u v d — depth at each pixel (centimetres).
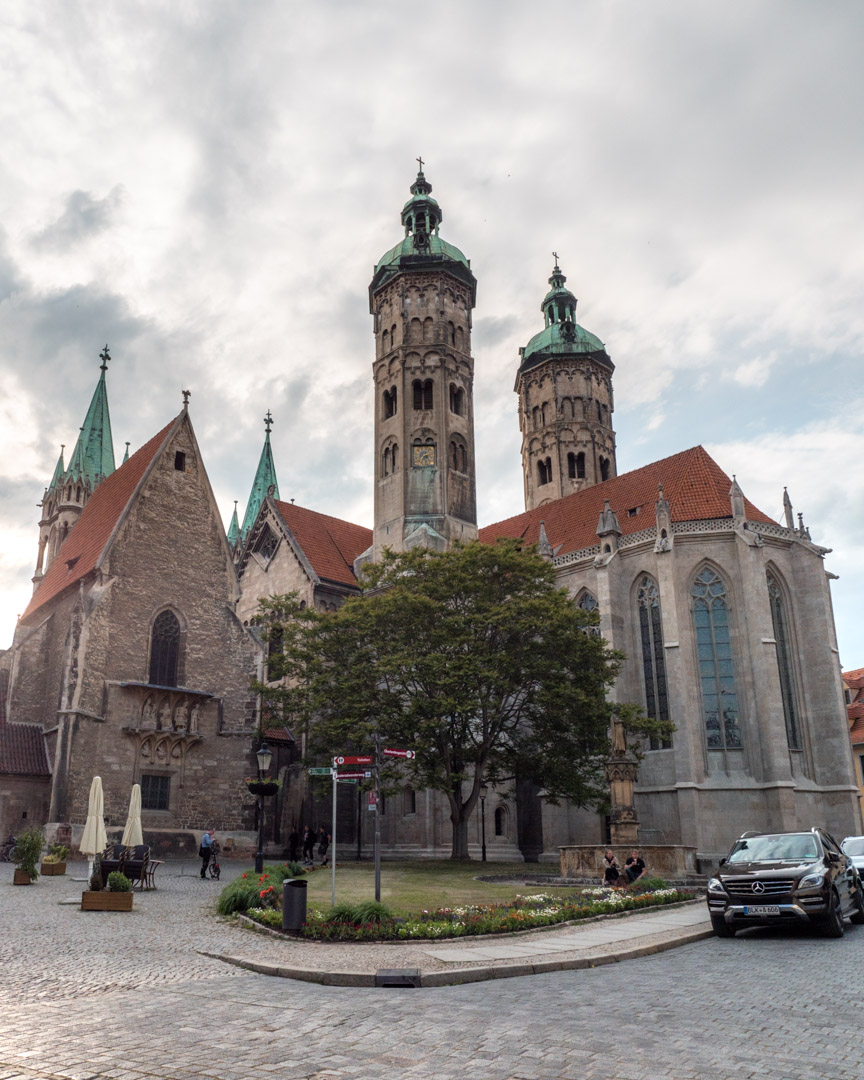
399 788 4822
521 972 1573
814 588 5659
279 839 5809
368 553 7375
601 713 4484
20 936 1991
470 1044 1032
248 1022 1157
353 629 4953
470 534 7112
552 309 9575
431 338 7444
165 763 5278
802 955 1756
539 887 3212
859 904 2327
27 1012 1215
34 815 5003
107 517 5950
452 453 7275
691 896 2900
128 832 3672
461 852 4619
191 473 5909
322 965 1591
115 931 2100
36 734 5394
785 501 5925
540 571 4847
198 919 2358
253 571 7775
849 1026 1116
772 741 5112
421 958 1678
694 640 5509
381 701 4641
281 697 5191
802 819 5231
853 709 8000
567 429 8925
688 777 5175
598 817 5547
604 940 1939
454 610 4706
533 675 4531
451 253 7769
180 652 5553
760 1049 1002
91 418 9662
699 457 6328
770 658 5259
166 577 5578
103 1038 1065
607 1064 943
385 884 3334
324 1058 973
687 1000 1292
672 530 5681
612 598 5744
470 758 4578
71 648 4969
